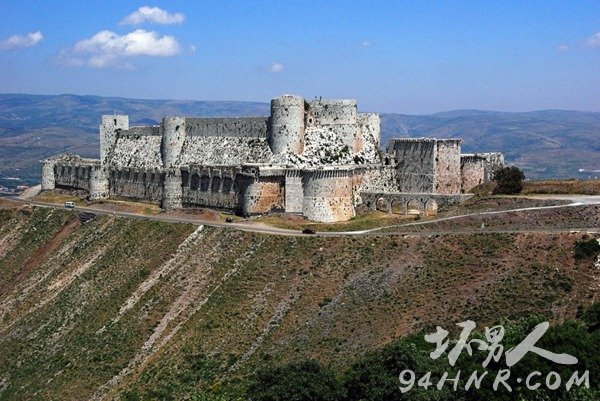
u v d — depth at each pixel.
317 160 181.62
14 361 141.38
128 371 123.75
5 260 198.25
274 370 89.19
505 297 108.19
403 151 192.00
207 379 111.44
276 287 132.25
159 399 109.25
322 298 124.44
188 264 151.38
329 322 116.44
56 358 136.12
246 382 105.00
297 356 109.25
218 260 148.00
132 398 112.38
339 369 99.88
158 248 163.00
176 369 117.50
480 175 197.25
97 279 161.38
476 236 129.38
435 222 146.75
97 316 145.88
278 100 181.62
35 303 163.25
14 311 163.75
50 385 127.12
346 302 120.75
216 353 118.69
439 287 116.50
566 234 121.69
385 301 117.00
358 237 141.62
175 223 171.88
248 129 192.62
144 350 128.25
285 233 151.75
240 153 190.38
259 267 140.25
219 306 132.12
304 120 185.62
